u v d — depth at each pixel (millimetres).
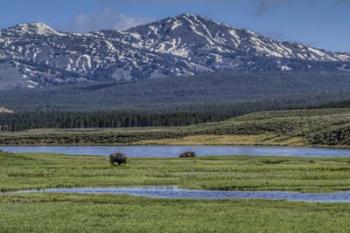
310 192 164750
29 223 117250
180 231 111000
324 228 113312
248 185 176000
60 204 140375
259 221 119812
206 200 147000
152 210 132000
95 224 116688
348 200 150750
